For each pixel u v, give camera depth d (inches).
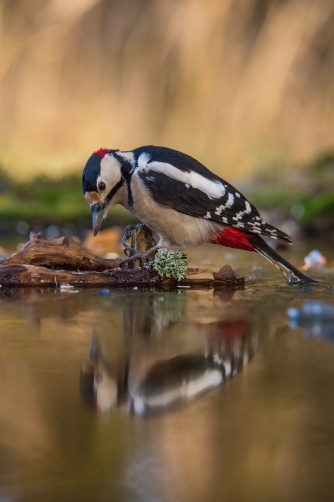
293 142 847.7
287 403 200.7
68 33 854.5
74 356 244.7
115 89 869.2
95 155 383.6
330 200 713.0
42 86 847.1
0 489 155.3
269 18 827.4
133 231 401.4
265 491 155.6
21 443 178.4
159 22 853.8
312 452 170.9
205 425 186.1
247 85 829.2
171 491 156.4
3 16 829.8
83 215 704.4
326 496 155.5
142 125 856.9
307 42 828.0
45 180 781.9
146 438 179.8
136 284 392.5
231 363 237.9
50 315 312.5
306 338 272.8
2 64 827.4
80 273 389.7
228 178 826.2
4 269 383.6
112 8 888.3
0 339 268.8
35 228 692.1
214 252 590.2
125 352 250.5
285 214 724.0
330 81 851.4
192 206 384.5
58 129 848.9
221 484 160.9
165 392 210.7
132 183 382.6
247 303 343.6
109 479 159.3
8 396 205.6
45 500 151.1
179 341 266.8
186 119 841.5
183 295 365.7
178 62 843.4
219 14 821.9
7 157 813.9
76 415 193.6
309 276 437.4
